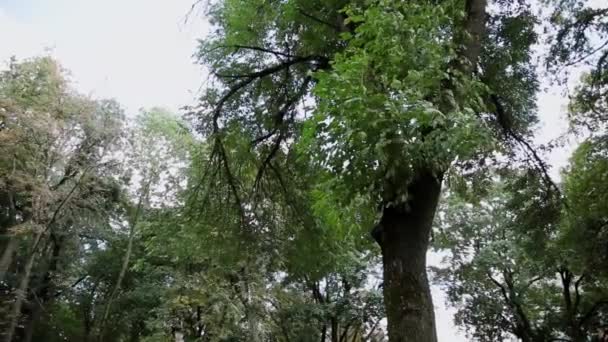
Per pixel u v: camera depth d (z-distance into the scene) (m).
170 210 19.42
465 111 4.58
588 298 23.28
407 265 5.49
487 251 24.23
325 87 4.63
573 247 17.17
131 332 30.34
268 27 9.68
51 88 21.73
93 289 32.66
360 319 24.12
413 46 4.64
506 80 9.73
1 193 22.47
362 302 24.08
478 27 6.50
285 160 11.03
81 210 22.97
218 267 18.48
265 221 11.52
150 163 25.06
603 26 11.80
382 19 4.73
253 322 19.59
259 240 11.52
